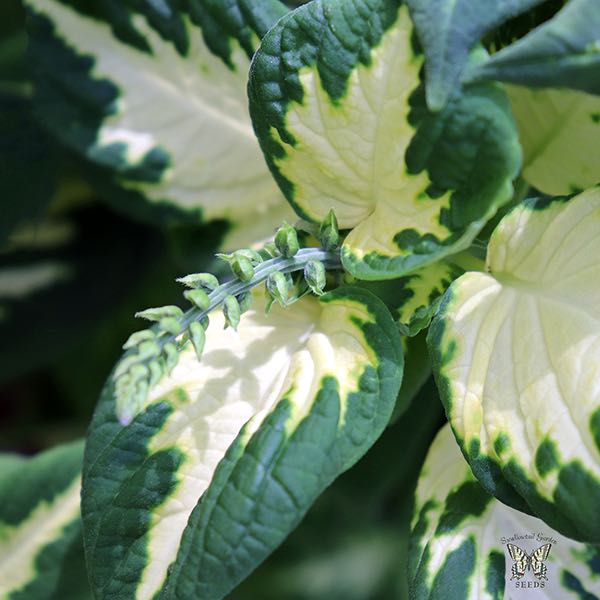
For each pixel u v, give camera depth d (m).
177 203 0.38
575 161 0.34
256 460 0.30
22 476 0.37
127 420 0.28
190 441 0.32
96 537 0.32
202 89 0.37
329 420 0.30
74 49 0.37
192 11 0.35
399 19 0.30
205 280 0.30
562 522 0.30
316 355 0.31
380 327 0.31
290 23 0.31
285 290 0.31
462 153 0.30
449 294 0.32
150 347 0.29
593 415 0.30
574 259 0.31
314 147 0.32
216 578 0.29
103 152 0.37
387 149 0.31
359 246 0.32
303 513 0.30
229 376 0.32
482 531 0.32
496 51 0.31
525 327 0.31
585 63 0.29
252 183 0.38
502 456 0.30
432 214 0.31
